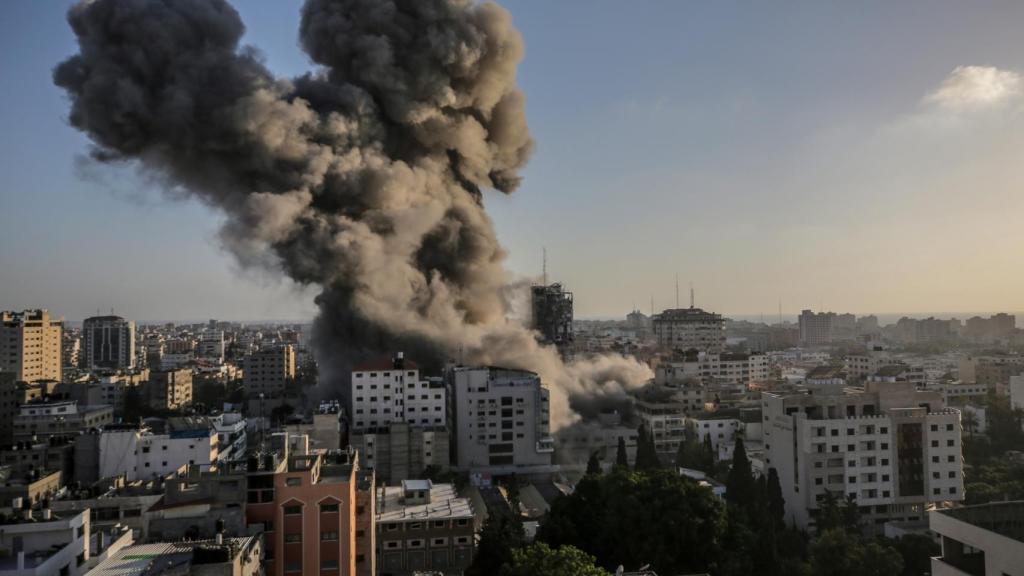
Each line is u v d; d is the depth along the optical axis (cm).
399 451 15600
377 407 16988
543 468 16938
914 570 10200
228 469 8294
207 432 13225
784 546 10481
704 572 9456
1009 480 14550
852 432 13250
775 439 14100
